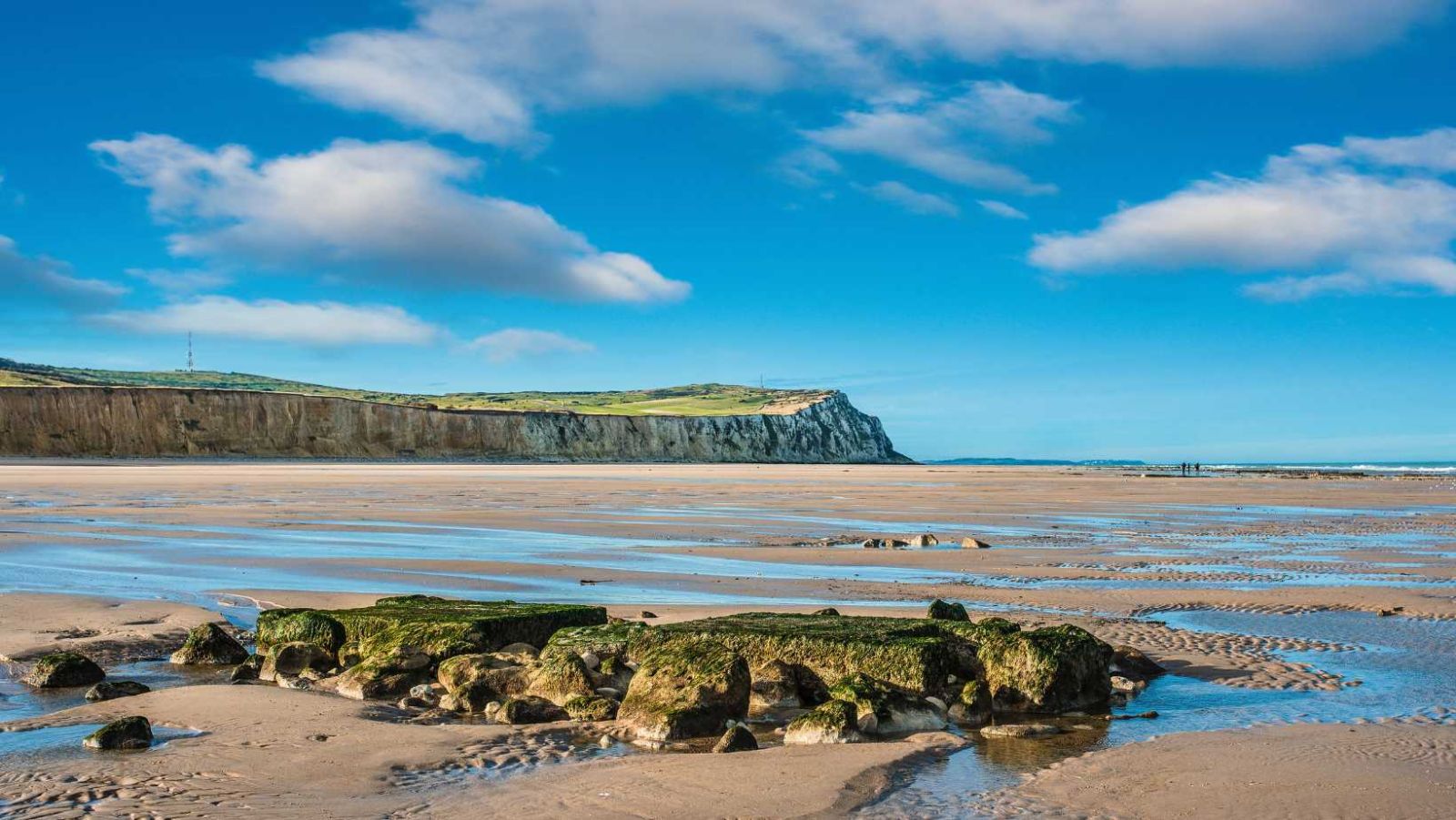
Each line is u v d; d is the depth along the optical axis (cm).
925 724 958
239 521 3195
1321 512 3969
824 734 895
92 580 1838
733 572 2038
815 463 18362
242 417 13338
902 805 726
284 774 791
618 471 10525
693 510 3969
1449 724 931
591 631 1170
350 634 1232
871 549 2473
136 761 821
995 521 3441
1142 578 1962
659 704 940
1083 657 1033
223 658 1245
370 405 14425
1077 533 2983
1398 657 1235
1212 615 1546
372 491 5300
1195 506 4350
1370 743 866
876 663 1045
